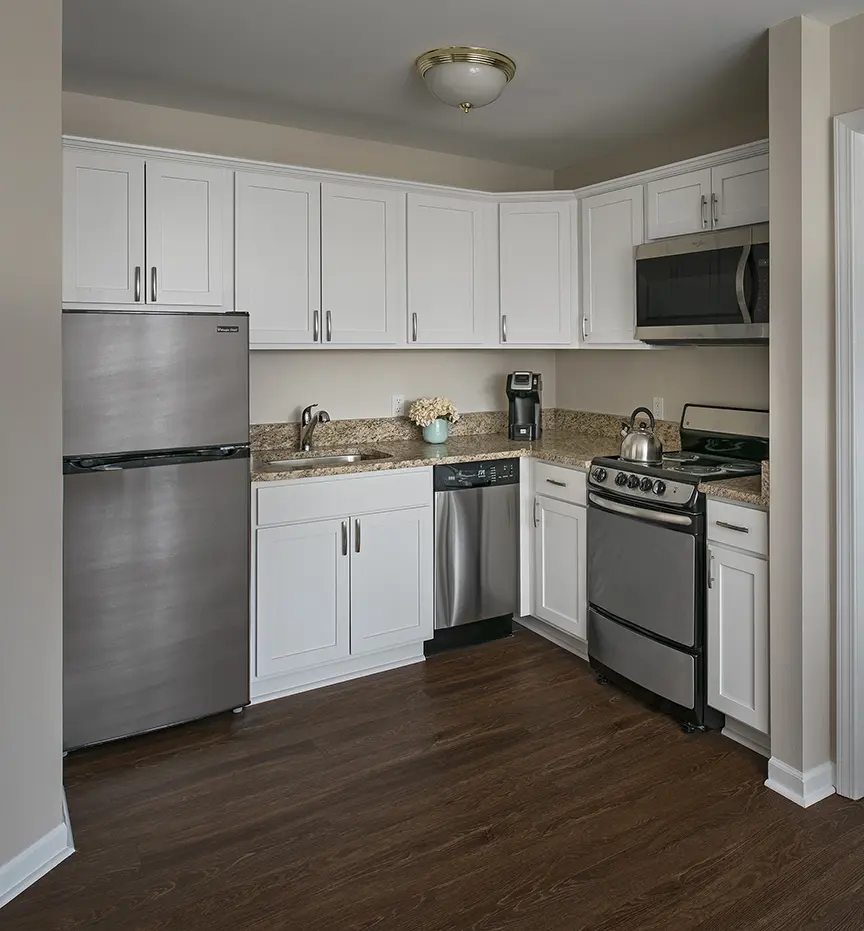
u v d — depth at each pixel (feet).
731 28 8.00
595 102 10.54
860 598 7.84
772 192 7.80
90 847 7.13
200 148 11.12
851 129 7.50
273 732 9.38
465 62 8.65
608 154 13.24
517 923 6.15
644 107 10.71
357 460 12.10
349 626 10.74
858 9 7.32
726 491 8.60
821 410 7.79
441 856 7.00
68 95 10.21
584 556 11.10
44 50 6.52
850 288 7.62
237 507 9.45
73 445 8.36
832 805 7.79
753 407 10.93
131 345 8.59
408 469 11.06
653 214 10.84
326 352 12.60
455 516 11.55
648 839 7.22
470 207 12.35
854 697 7.86
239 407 9.35
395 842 7.20
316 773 8.43
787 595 7.88
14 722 6.56
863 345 7.73
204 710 9.44
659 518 9.40
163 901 6.43
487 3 7.55
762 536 8.25
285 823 7.52
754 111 10.77
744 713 8.60
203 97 10.42
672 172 10.46
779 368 7.82
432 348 12.16
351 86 9.98
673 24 7.94
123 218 9.57
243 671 9.70
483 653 11.91
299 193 10.79
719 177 9.77
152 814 7.66
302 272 10.88
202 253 10.11
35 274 6.58
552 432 14.62
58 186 6.73
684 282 10.18
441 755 8.80
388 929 6.09
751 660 8.48
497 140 12.41
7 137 6.28
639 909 6.31
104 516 8.61
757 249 9.11
